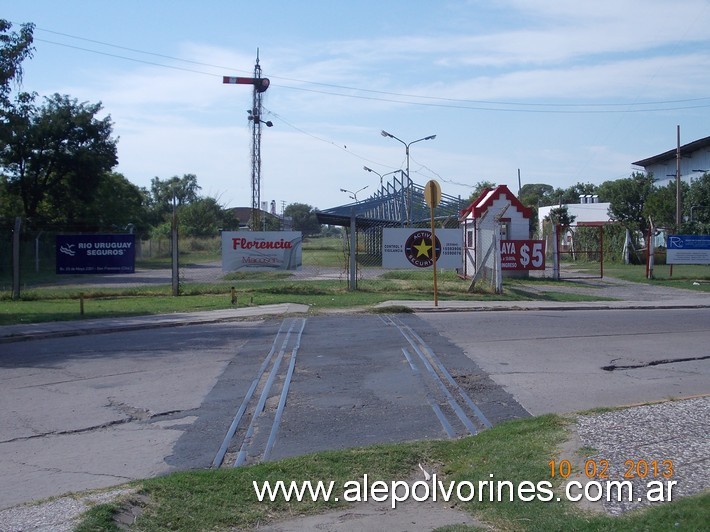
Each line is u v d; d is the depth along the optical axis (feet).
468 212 103.60
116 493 19.85
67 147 162.91
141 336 50.72
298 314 59.88
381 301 68.08
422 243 80.02
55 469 23.59
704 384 34.09
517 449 22.97
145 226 205.87
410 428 27.22
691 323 53.98
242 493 20.39
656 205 181.68
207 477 21.27
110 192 180.45
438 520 19.02
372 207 143.74
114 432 27.71
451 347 43.32
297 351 42.37
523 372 36.55
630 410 26.86
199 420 28.99
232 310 63.52
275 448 25.09
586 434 23.65
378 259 99.76
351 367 37.81
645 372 36.76
